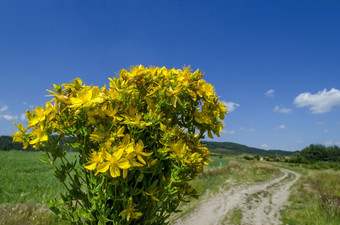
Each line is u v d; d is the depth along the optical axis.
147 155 1.80
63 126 1.90
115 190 1.85
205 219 7.01
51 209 2.06
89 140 2.00
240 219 7.29
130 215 1.83
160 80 2.08
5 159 15.35
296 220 7.52
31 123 1.84
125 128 2.03
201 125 2.20
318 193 10.47
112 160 1.66
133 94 2.04
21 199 6.83
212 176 15.01
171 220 6.72
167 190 1.93
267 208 8.84
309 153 79.88
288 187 13.91
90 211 1.90
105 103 1.91
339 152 76.94
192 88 2.07
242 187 12.27
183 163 1.88
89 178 2.02
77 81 2.01
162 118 2.00
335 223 7.05
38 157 2.05
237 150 140.75
